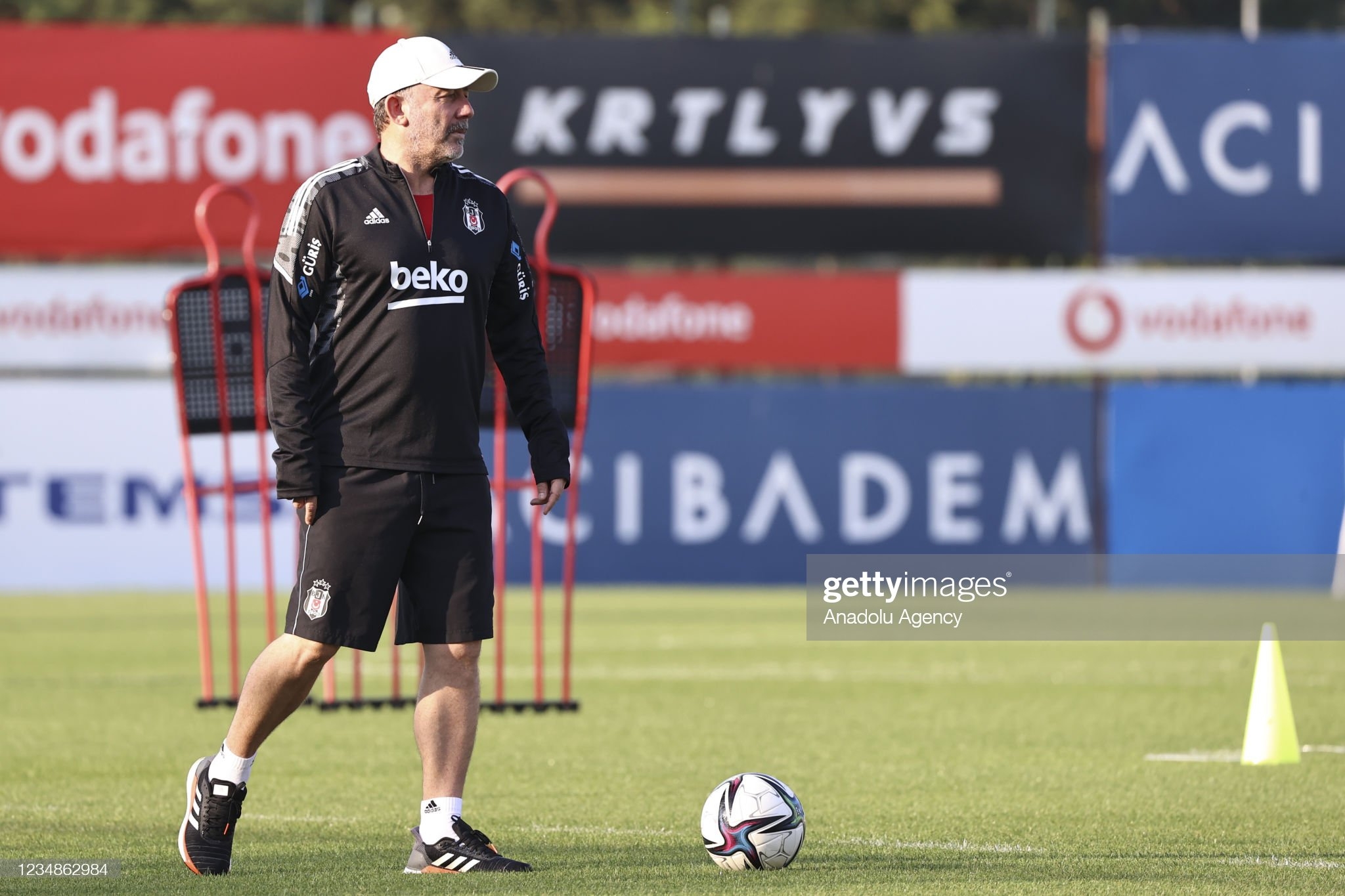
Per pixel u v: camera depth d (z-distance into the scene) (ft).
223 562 192.95
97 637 159.12
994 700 115.85
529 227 197.36
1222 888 56.34
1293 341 199.21
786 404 198.80
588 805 75.61
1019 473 198.90
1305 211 200.95
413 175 58.13
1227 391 198.08
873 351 199.31
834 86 198.70
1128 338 199.41
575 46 197.16
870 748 94.22
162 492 192.54
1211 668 135.13
